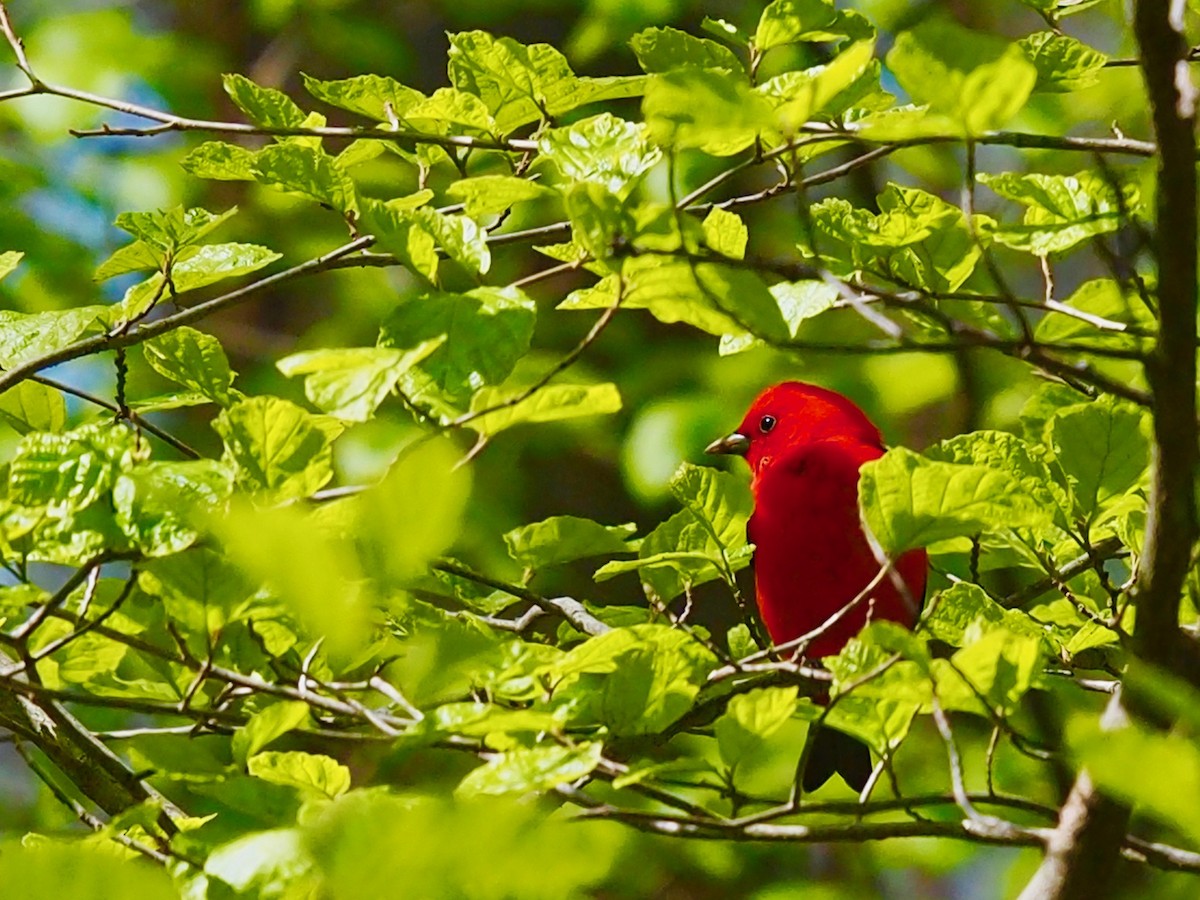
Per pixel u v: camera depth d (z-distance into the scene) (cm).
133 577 504
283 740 861
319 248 1669
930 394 1520
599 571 661
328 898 468
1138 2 482
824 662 534
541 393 486
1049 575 675
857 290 531
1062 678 696
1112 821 539
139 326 715
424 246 546
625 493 1669
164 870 491
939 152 1608
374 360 471
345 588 403
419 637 617
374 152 761
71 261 1595
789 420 983
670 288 509
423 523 404
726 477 684
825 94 495
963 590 659
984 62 473
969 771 1273
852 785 901
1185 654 543
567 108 713
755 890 1437
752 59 701
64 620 586
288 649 595
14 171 1599
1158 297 505
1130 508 664
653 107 495
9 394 717
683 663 556
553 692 557
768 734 538
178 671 586
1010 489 537
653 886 1360
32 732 708
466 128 734
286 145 675
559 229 713
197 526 480
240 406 504
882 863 1395
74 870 446
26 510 491
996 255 1580
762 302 508
